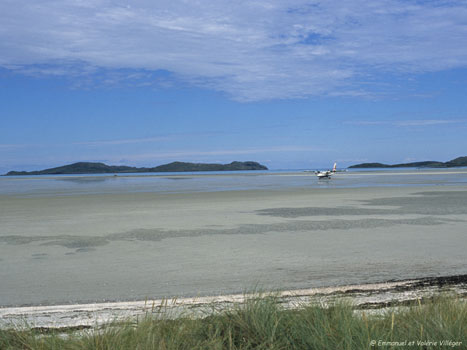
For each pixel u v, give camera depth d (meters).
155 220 17.80
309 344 3.76
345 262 9.46
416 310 4.49
